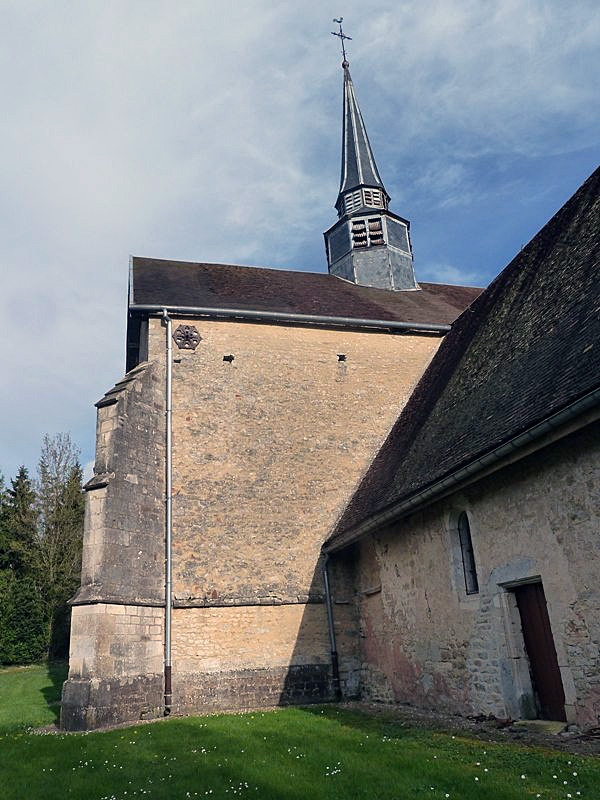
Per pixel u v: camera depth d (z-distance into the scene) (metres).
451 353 13.30
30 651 23.48
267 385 13.91
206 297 14.91
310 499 13.30
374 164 21.30
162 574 11.77
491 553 8.34
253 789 5.31
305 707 11.14
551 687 7.52
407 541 10.68
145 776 5.99
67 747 7.70
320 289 17.67
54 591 25.52
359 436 14.15
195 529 12.34
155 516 11.95
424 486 8.74
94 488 11.01
